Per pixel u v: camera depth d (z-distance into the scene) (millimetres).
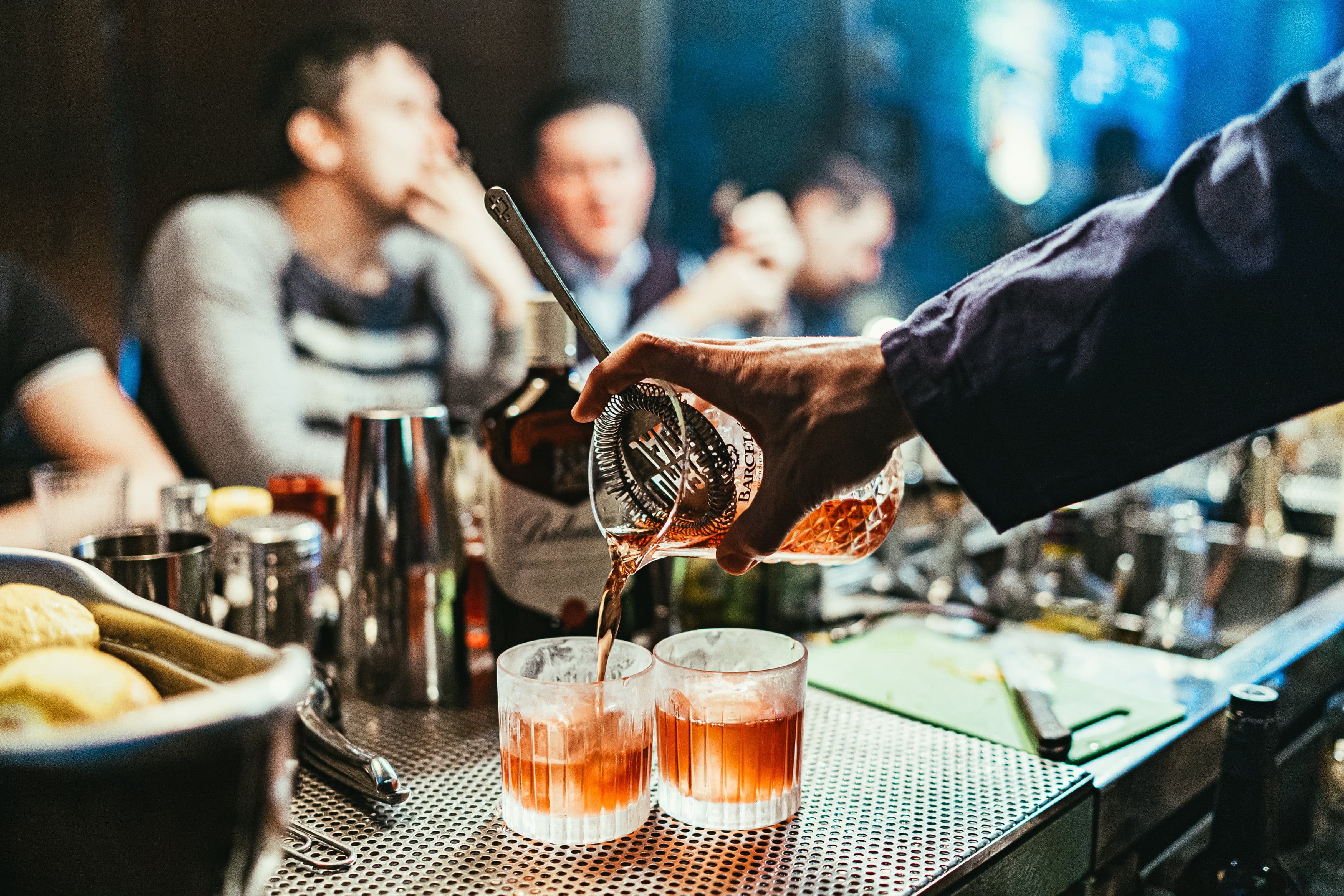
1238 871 725
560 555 938
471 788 725
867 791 718
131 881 376
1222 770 748
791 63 2605
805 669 684
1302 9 4059
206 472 1984
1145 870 836
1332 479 2135
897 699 915
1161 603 1318
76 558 667
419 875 598
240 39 1904
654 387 612
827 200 2740
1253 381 628
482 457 946
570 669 719
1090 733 844
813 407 622
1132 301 632
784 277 2699
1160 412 643
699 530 650
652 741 678
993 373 647
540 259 663
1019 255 695
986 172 3145
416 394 2193
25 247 1765
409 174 2107
